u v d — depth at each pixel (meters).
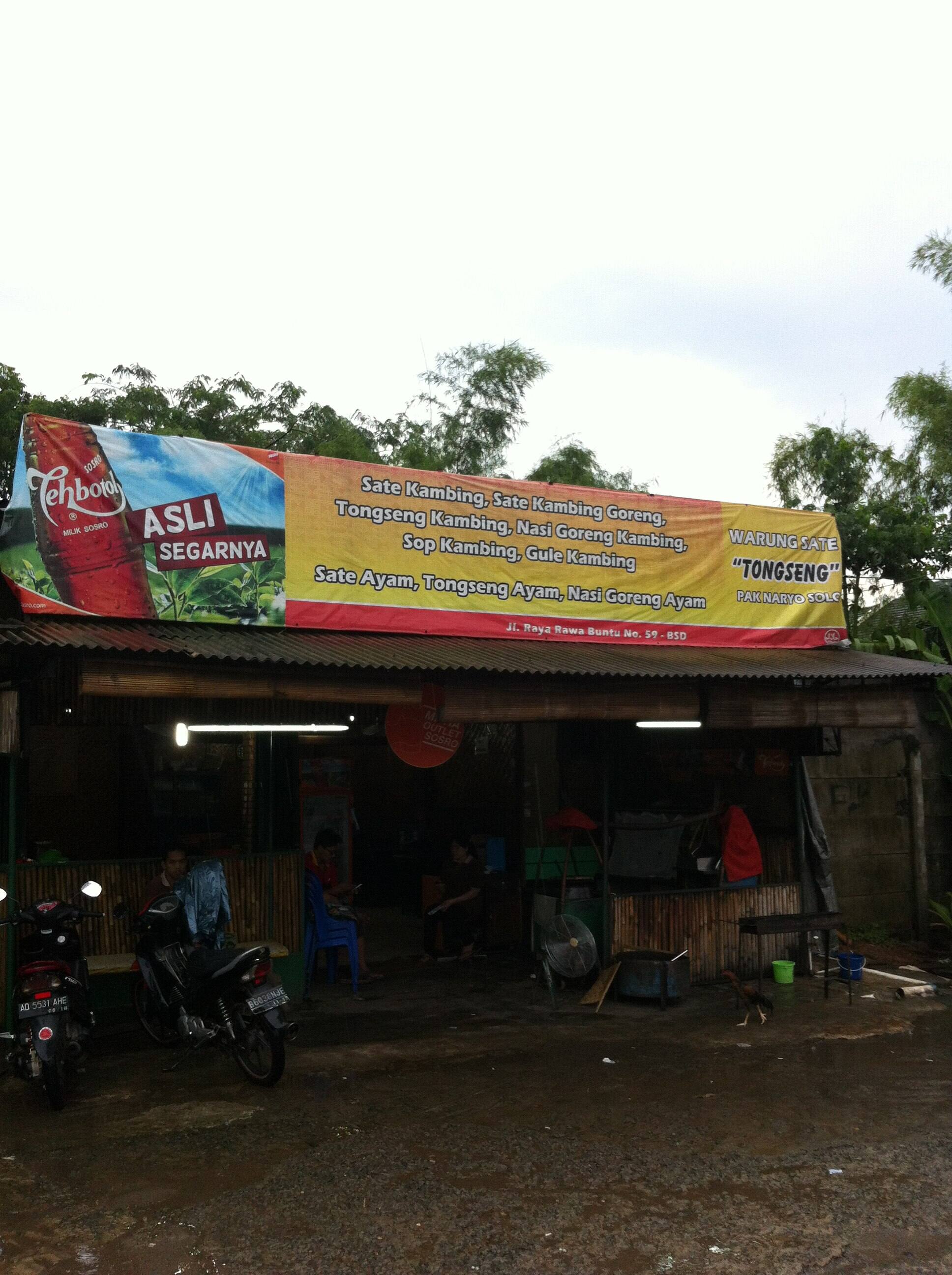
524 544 10.28
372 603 9.45
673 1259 4.55
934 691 13.20
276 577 9.01
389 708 9.05
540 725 11.89
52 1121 6.28
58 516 8.08
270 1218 4.93
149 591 8.42
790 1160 5.66
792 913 10.84
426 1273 4.43
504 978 10.48
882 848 12.74
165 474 8.58
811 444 17.61
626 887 10.83
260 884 9.30
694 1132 6.10
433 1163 5.60
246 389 22.23
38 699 7.99
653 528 11.02
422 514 9.77
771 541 11.76
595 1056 7.76
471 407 24.02
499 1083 7.07
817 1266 4.49
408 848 14.55
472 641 9.75
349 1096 6.76
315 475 9.27
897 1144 5.92
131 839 9.41
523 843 11.78
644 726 11.18
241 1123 6.22
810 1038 8.36
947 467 16.44
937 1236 4.77
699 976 10.30
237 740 9.55
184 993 7.36
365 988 10.07
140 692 7.09
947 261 15.25
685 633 11.11
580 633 10.51
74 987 6.75
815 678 9.75
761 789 11.36
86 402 18.83
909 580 15.16
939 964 11.68
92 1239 4.73
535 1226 4.86
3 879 7.74
